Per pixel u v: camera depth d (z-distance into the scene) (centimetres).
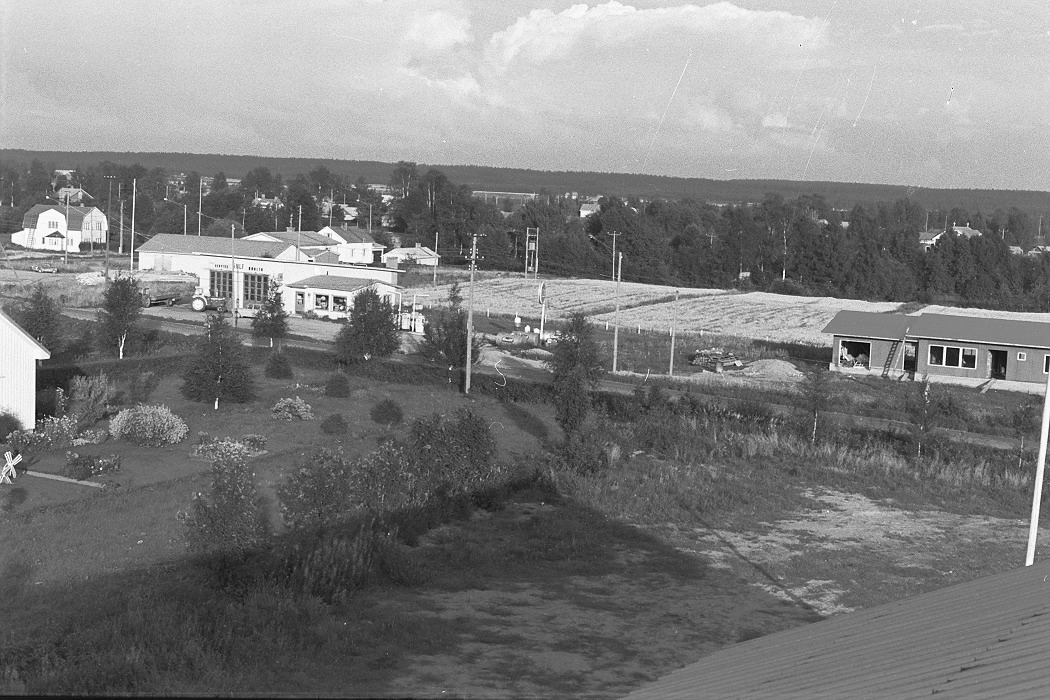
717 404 3353
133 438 2525
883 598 1733
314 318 5547
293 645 1309
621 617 1571
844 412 3559
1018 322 4750
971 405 3903
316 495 1814
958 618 823
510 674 1282
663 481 2503
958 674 659
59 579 1509
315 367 3922
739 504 2367
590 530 2088
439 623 1468
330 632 1362
